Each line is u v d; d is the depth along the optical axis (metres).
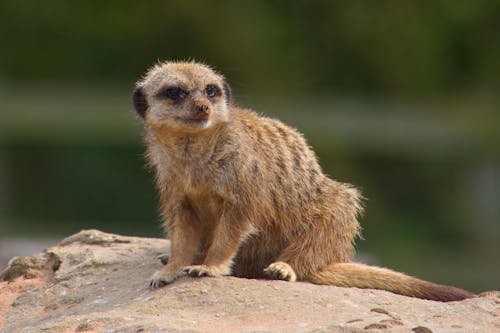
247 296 8.06
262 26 33.56
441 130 29.78
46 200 27.86
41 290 9.34
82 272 9.53
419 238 26.52
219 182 8.98
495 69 31.56
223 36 33.44
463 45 32.19
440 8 31.81
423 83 32.62
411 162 29.16
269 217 9.26
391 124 30.38
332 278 9.27
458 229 27.27
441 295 8.96
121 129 29.80
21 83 35.91
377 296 8.25
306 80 32.81
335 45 32.94
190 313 7.79
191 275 8.62
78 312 8.53
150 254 9.92
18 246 19.89
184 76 9.16
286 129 9.77
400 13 32.06
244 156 9.03
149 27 35.03
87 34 36.25
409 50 32.38
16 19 35.81
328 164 28.81
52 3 35.44
